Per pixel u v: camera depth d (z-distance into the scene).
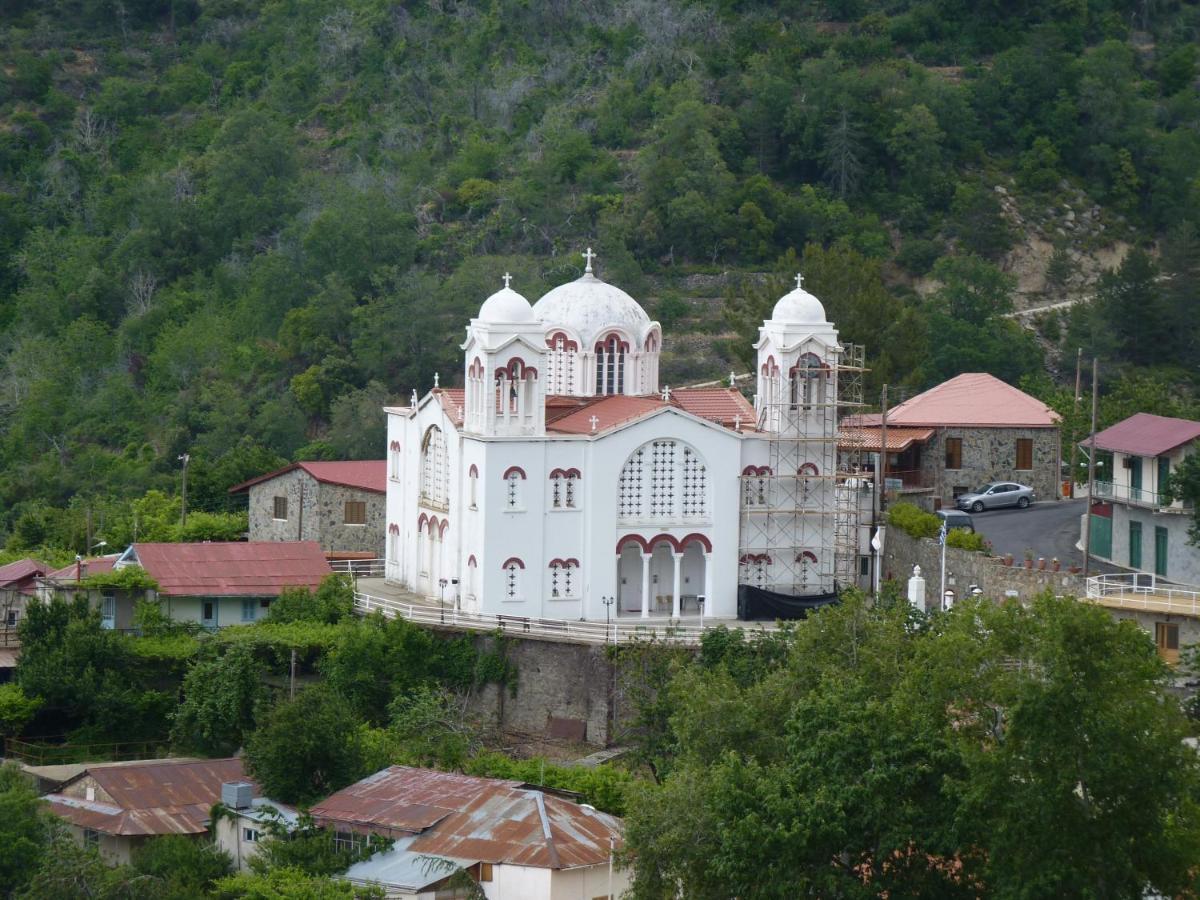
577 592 136.12
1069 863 84.50
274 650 131.88
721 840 91.38
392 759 116.88
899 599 116.50
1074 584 126.69
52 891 99.69
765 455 139.25
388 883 97.94
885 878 88.44
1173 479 130.88
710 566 137.62
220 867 104.25
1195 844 84.94
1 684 131.00
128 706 129.25
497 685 130.25
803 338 139.25
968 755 87.44
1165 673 89.06
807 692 102.00
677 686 107.00
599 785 111.62
